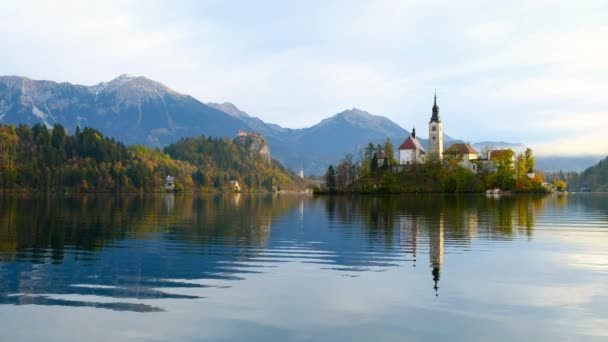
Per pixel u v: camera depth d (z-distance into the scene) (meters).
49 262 31.92
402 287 24.98
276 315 20.31
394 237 45.88
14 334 18.08
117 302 22.17
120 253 36.00
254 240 43.94
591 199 181.00
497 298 22.97
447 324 19.23
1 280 26.44
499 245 40.31
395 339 17.59
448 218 69.75
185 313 20.56
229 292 23.97
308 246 39.75
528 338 17.77
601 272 28.88
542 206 110.56
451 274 28.20
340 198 176.12
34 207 99.19
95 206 108.19
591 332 18.38
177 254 35.53
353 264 31.42
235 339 17.61
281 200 179.38
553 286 25.36
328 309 21.12
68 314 20.39
